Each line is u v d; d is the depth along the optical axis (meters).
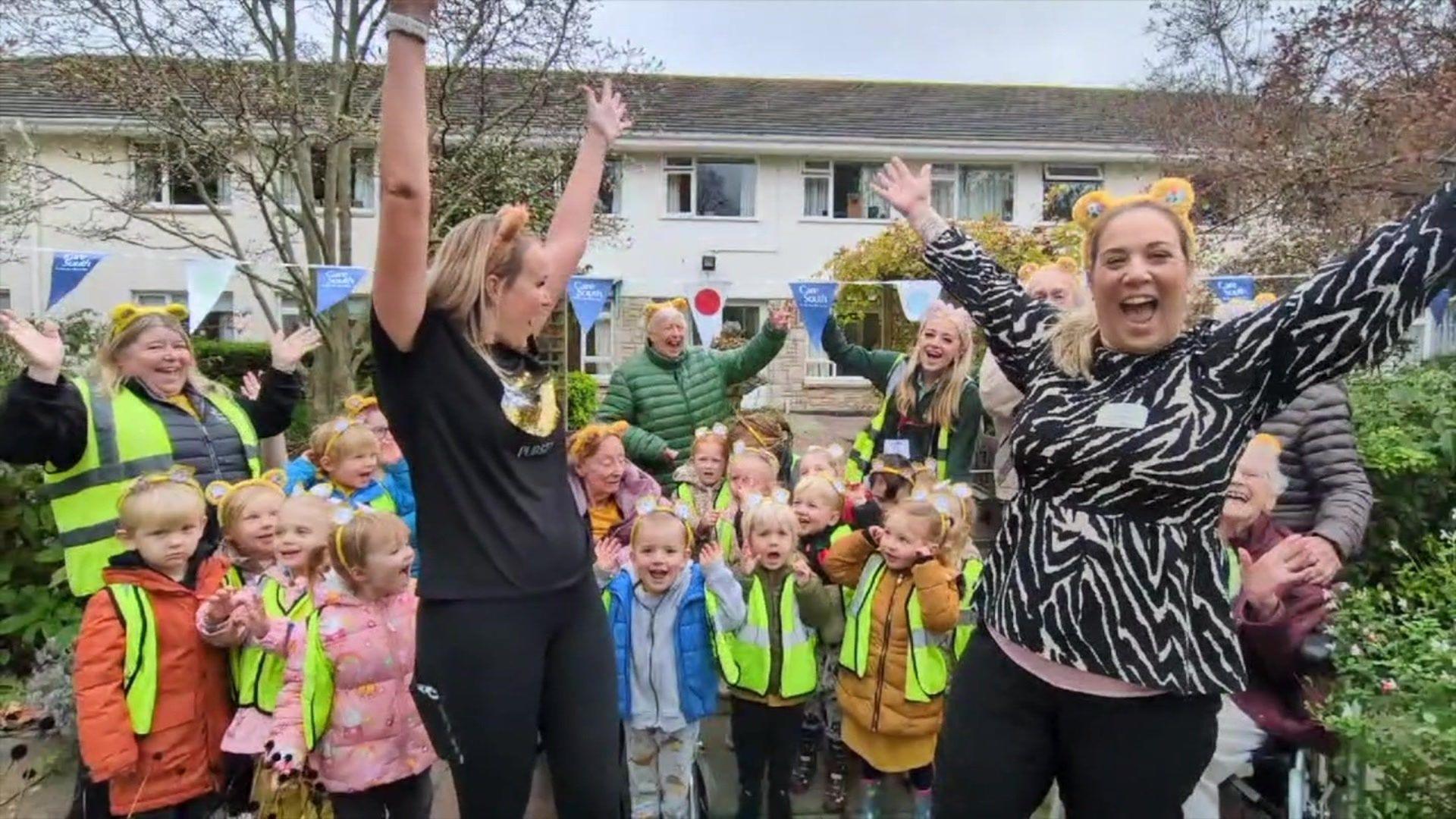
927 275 12.88
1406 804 2.22
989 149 18.09
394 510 3.76
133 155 10.99
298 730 2.60
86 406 2.96
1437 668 2.38
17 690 3.73
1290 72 10.37
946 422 3.76
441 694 1.62
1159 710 1.69
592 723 1.68
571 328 14.15
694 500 4.05
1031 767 1.78
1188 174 12.32
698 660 3.07
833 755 3.33
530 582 1.64
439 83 10.53
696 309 5.63
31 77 10.30
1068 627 1.70
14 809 3.08
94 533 2.98
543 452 1.73
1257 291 9.44
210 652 2.76
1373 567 3.74
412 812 2.72
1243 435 1.70
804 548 3.54
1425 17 9.55
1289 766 2.72
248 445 3.39
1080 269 3.32
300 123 9.50
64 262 4.34
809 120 19.00
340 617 2.62
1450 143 8.62
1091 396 1.76
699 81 20.73
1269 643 2.68
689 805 3.10
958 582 3.07
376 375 1.68
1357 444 3.75
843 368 4.66
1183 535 1.69
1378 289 1.62
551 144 11.08
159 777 2.64
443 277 1.67
